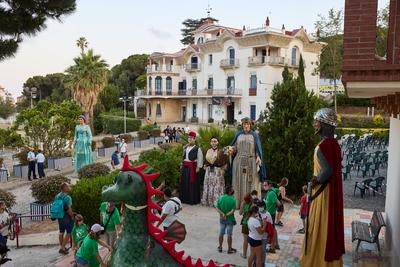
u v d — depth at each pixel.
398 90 5.25
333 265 5.29
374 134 31.19
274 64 47.34
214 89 53.25
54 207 9.33
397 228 7.68
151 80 60.28
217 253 8.59
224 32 50.88
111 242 8.16
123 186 4.95
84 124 20.56
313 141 13.01
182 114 61.38
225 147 12.44
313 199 5.40
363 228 9.15
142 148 33.47
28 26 11.16
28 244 10.52
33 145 24.52
